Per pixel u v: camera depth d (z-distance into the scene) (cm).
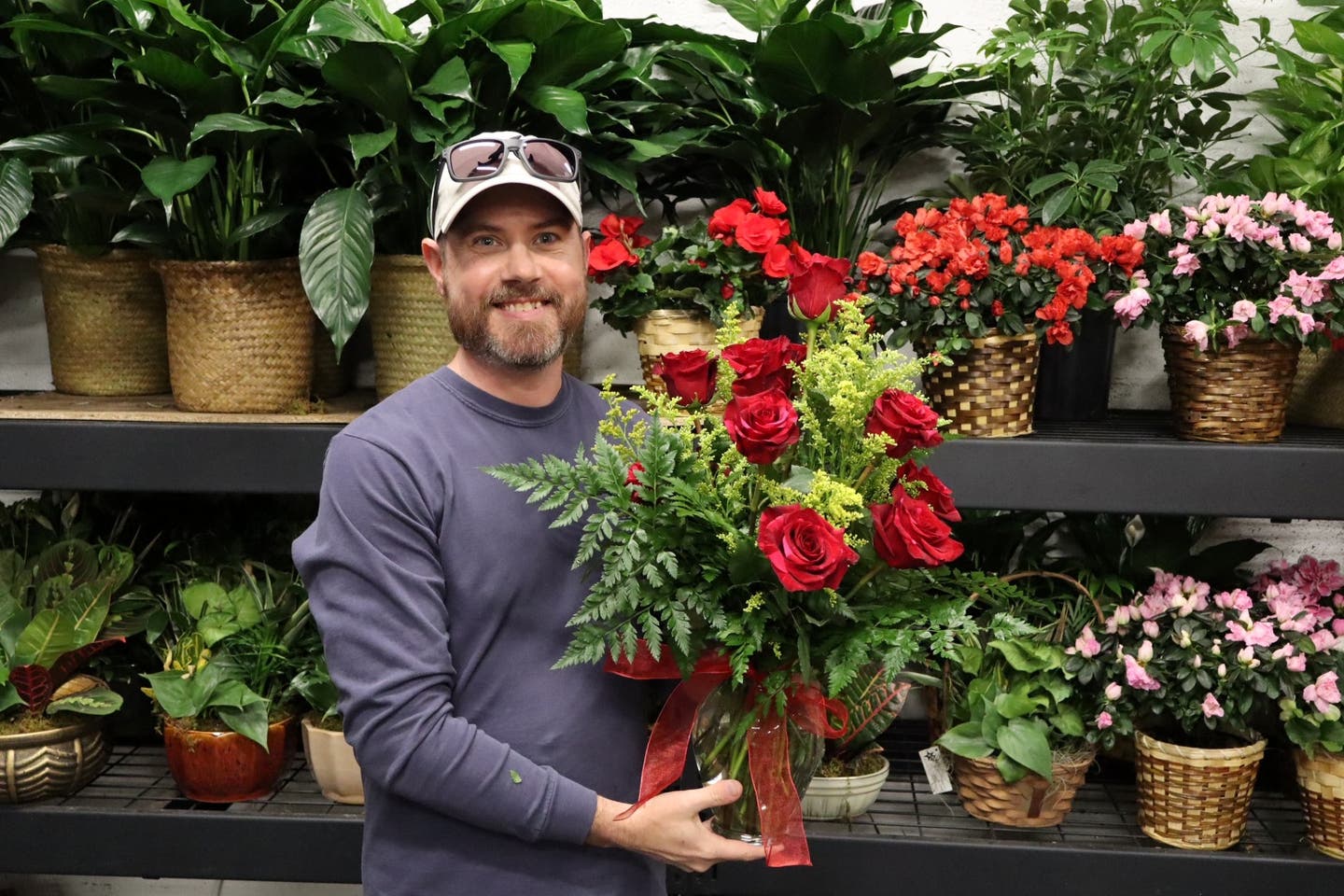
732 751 103
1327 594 177
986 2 194
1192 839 162
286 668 172
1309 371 182
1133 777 189
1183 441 162
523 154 104
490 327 105
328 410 174
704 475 94
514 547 105
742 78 178
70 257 175
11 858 166
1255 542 183
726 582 94
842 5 182
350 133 164
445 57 158
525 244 106
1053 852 160
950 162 199
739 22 189
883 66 165
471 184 104
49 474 161
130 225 166
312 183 179
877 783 169
